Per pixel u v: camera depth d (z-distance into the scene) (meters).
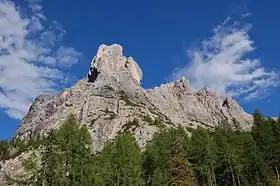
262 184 77.81
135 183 70.12
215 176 82.81
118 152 71.69
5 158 150.75
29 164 56.28
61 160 56.91
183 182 62.59
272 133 85.50
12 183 57.62
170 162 65.81
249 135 87.94
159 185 71.44
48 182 54.50
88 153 61.66
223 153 78.38
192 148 80.88
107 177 67.25
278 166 83.94
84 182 59.59
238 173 78.19
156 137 92.00
